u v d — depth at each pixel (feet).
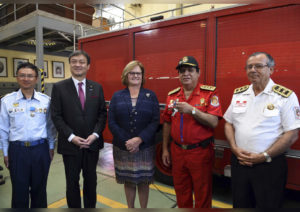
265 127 5.05
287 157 6.88
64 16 21.52
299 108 4.95
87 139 6.48
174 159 6.49
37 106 6.42
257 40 7.16
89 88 6.80
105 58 11.57
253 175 5.13
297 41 6.52
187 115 6.07
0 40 23.84
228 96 7.81
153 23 9.57
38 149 6.41
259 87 5.26
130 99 6.57
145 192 6.97
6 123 6.31
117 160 6.79
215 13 7.92
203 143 6.05
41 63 19.04
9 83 27.96
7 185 10.43
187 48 8.69
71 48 29.37
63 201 8.99
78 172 6.67
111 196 9.39
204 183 6.16
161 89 9.49
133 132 6.48
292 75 6.62
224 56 7.83
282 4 6.66
